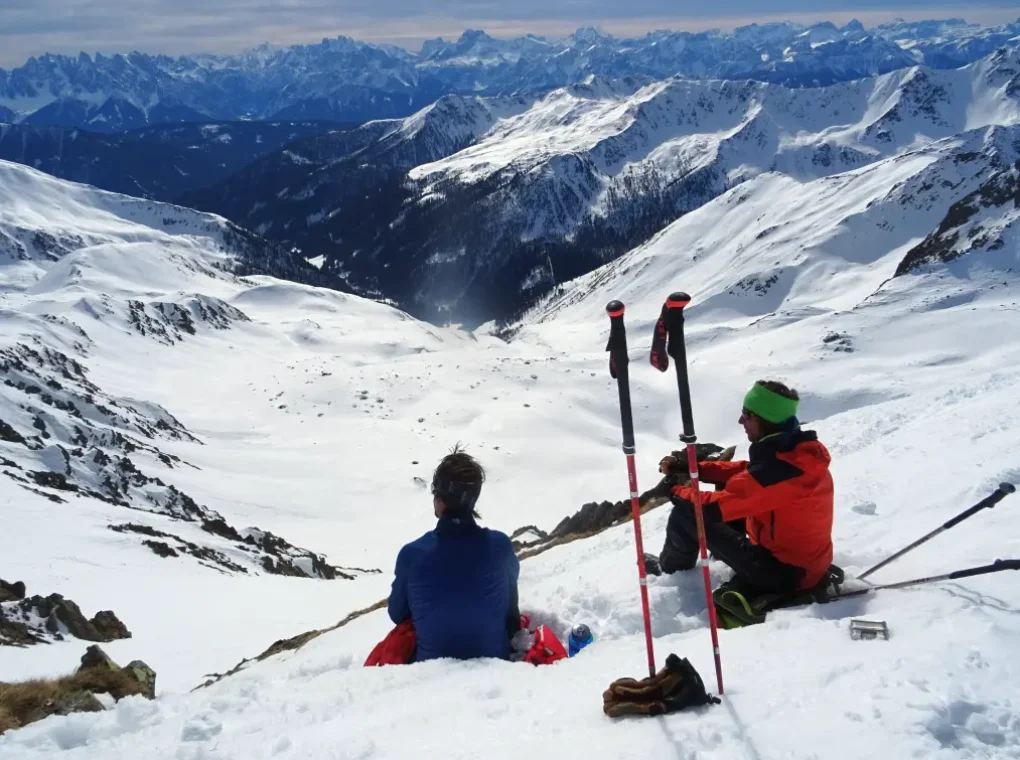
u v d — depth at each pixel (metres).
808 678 4.38
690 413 4.52
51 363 77.00
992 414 11.05
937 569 5.95
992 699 3.80
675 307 4.39
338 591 28.75
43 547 29.55
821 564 6.14
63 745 5.42
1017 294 113.94
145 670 8.73
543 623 7.09
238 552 37.19
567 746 3.96
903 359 92.94
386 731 4.58
